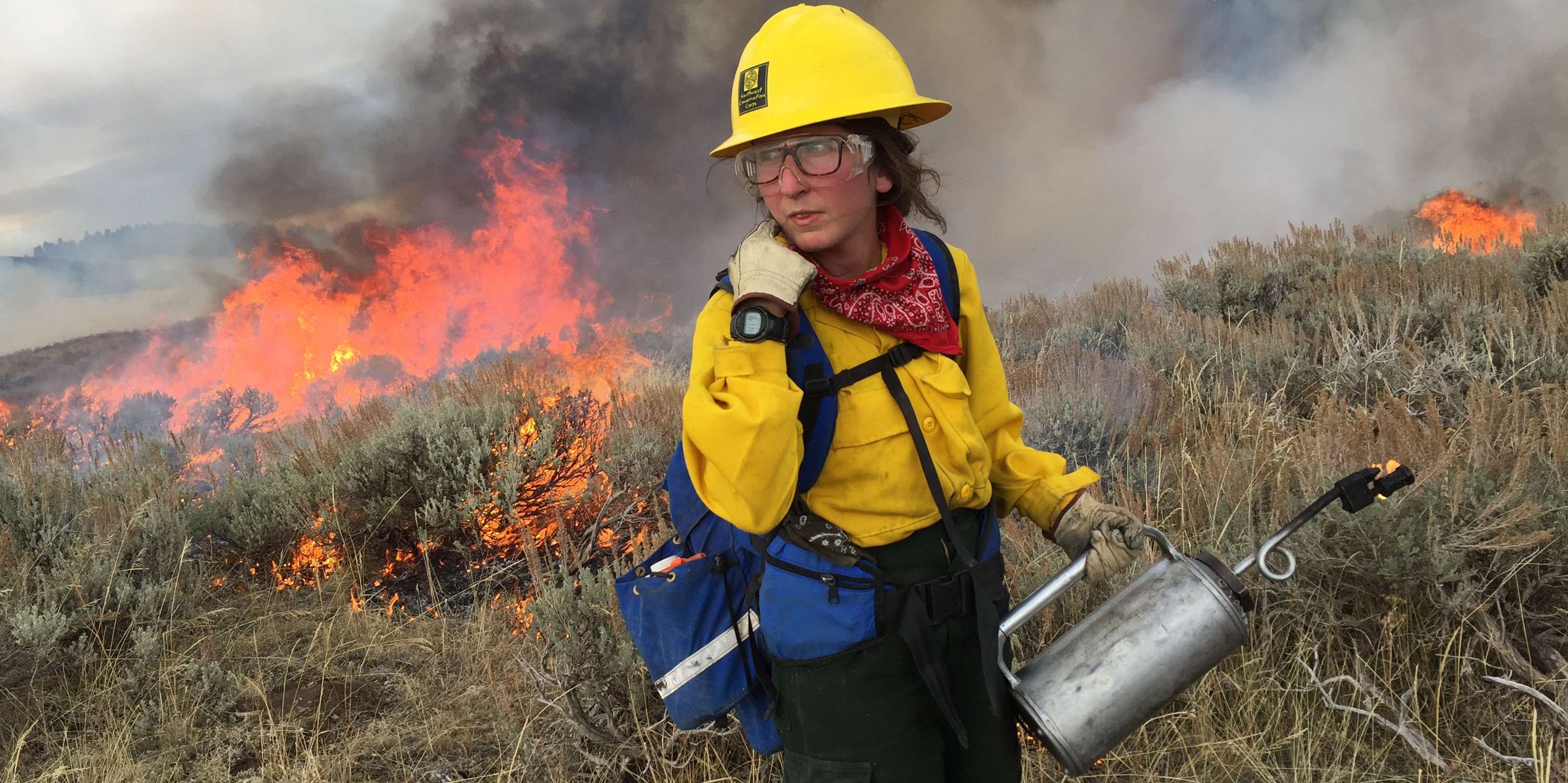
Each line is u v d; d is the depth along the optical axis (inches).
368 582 169.0
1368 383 170.2
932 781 57.6
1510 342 165.6
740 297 50.6
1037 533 122.4
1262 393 179.2
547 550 160.4
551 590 113.1
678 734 100.7
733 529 63.4
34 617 125.7
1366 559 100.7
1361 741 95.4
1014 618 57.7
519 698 116.2
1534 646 99.1
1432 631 100.8
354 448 181.0
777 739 65.4
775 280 50.1
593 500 178.1
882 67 55.2
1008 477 64.6
